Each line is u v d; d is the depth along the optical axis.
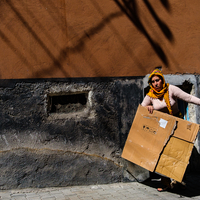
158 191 3.25
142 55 3.70
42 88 3.34
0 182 3.21
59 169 3.37
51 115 3.41
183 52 3.84
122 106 3.62
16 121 3.26
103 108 3.55
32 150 3.29
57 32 3.39
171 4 3.79
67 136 3.41
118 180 3.58
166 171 2.87
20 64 3.28
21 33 3.28
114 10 3.59
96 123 3.51
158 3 3.75
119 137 3.60
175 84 3.79
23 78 3.29
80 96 3.59
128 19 3.64
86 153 3.47
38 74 3.33
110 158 3.55
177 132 2.86
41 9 3.33
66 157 3.39
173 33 3.80
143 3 3.69
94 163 3.49
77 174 3.43
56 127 3.38
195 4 3.88
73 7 3.44
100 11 3.54
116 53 3.60
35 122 3.31
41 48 3.34
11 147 3.24
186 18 3.85
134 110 3.66
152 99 3.15
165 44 3.77
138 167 3.66
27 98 3.30
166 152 2.88
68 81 3.43
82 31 3.47
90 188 3.35
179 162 2.84
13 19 3.26
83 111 3.55
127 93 3.64
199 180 3.63
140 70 3.69
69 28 3.43
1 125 3.22
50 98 3.47
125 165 3.61
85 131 3.47
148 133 2.99
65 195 3.08
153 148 2.94
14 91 3.26
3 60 3.24
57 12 3.38
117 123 3.59
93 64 3.52
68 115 3.46
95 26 3.52
